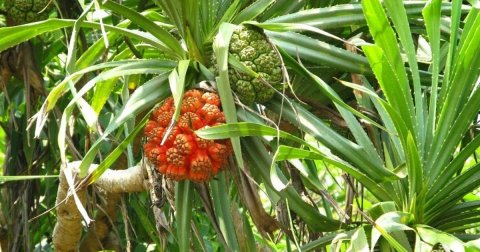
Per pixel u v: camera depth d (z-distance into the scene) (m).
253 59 1.89
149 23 1.97
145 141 2.07
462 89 1.89
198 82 1.98
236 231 1.99
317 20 2.02
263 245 2.23
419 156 1.88
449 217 2.01
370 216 1.96
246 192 1.92
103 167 1.96
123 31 1.99
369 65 1.98
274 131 1.81
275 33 2.01
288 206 1.90
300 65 1.87
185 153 1.85
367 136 1.98
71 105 1.85
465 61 1.87
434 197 1.94
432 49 1.92
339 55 1.99
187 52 2.02
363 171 1.93
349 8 2.03
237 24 2.03
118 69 1.93
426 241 1.83
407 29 1.91
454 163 1.91
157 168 1.94
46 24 1.98
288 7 2.12
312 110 2.16
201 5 2.00
